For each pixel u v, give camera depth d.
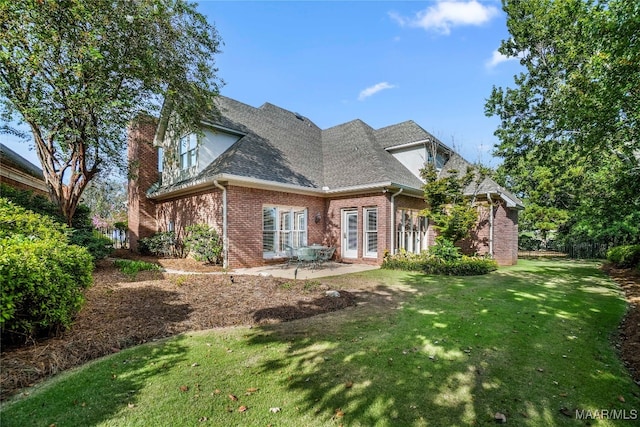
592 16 7.35
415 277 9.86
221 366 3.65
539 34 12.76
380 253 12.42
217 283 7.82
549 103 12.88
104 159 12.22
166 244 14.37
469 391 3.18
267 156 13.23
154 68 10.22
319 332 4.83
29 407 2.74
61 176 11.36
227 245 10.94
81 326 4.57
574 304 6.72
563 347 4.36
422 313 5.91
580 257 18.88
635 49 6.01
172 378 3.34
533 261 16.09
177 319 5.22
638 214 12.71
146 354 3.94
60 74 9.23
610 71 6.80
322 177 14.75
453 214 11.73
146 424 2.58
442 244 11.78
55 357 3.54
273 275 9.88
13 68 8.99
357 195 13.26
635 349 4.32
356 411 2.81
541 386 3.30
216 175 10.44
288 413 2.77
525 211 20.67
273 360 3.83
